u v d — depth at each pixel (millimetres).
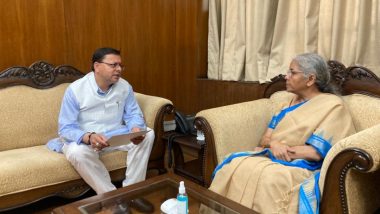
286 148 1713
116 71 2057
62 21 2633
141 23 3051
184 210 1239
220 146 1927
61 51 2666
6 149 2131
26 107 2213
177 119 2615
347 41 2268
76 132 1960
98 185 1948
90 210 1333
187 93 3385
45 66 2352
